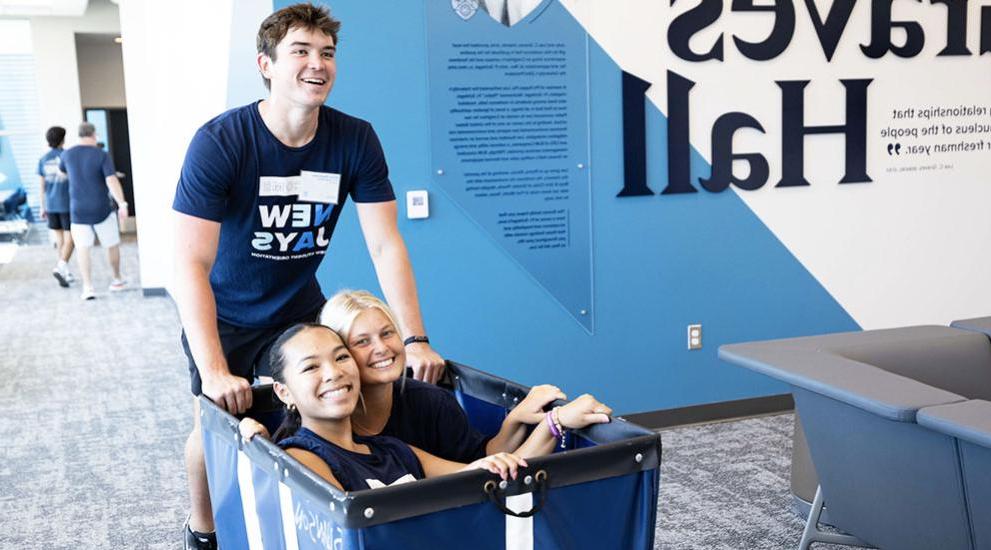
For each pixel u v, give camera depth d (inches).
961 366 124.3
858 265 196.9
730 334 190.2
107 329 307.9
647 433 72.1
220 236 102.3
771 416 193.6
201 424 91.0
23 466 175.0
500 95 170.7
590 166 177.2
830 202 192.9
